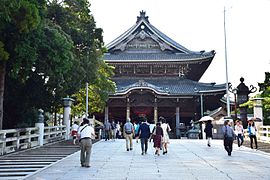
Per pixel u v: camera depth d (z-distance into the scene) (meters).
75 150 20.09
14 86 22.34
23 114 24.39
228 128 17.36
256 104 29.53
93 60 26.61
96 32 26.36
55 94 24.36
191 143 26.78
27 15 15.18
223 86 45.59
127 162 14.16
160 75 51.88
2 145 17.44
